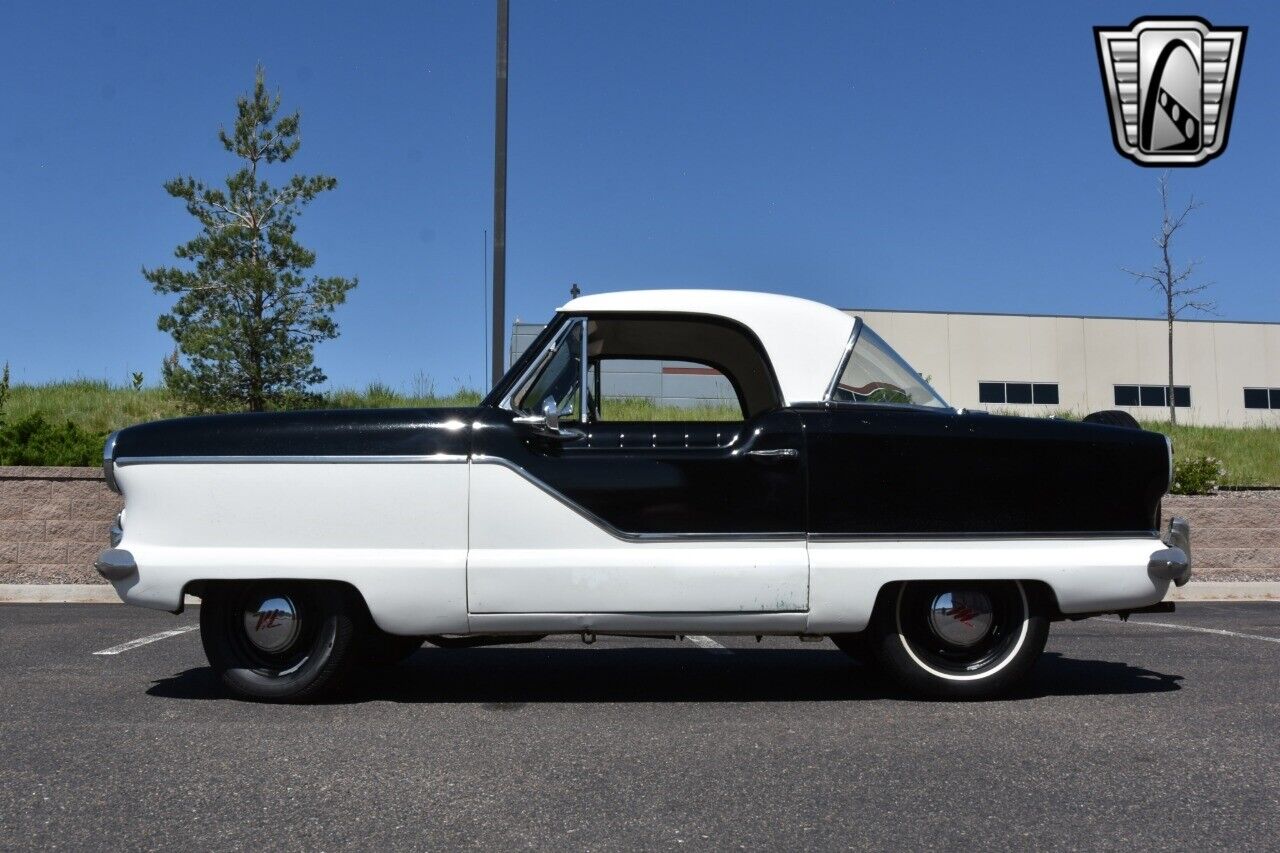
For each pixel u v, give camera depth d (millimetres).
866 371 5297
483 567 4910
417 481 4965
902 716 4906
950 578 5023
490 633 5039
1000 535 5074
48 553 10352
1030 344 32750
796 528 4996
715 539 4973
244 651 5168
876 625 5176
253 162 15594
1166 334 33531
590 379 5746
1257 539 11633
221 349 14570
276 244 15242
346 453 4977
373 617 4938
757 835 3348
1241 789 3809
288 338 15109
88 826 3404
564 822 3455
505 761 4137
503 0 10734
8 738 4438
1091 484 5145
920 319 32125
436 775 3945
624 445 5016
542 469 4969
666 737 4512
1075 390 32906
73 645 6867
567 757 4195
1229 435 22484
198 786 3805
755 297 5383
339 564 4926
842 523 5004
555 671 6152
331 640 5047
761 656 6762
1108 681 5777
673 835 3344
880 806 3621
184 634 7387
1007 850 3234
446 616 4934
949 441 5086
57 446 11664
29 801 3641
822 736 4531
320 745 4352
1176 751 4301
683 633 5027
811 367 5223
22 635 7336
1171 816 3531
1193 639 7512
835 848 3244
